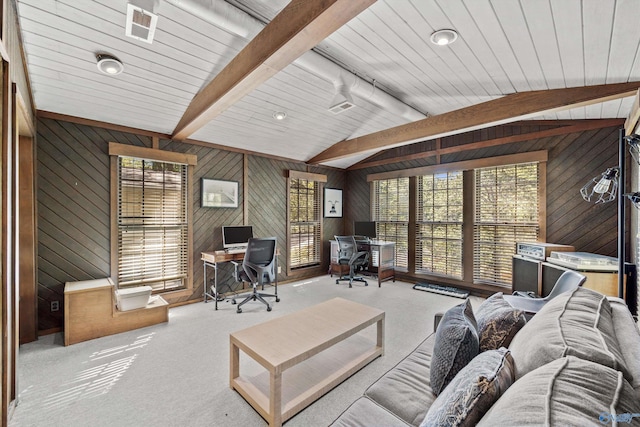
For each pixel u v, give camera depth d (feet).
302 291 15.79
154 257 12.62
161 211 12.84
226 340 9.66
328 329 7.23
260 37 6.74
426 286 16.34
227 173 15.07
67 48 7.45
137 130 12.08
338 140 16.25
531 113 9.37
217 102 8.83
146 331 10.36
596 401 2.22
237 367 7.06
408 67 8.75
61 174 10.48
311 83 10.74
